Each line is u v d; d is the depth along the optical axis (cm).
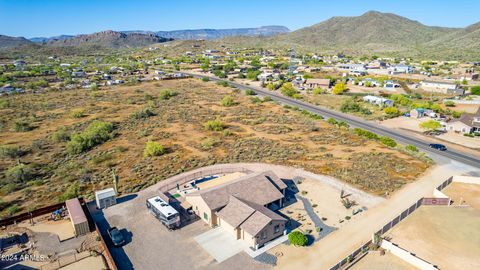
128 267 3403
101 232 4022
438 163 6272
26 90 14225
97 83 16362
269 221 3728
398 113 10100
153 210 4353
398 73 18138
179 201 4800
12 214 4438
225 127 8719
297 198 4881
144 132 8156
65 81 16850
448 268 3369
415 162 6269
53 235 3950
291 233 3778
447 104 11381
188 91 14062
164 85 15662
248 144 7306
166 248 3709
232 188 4456
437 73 18238
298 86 14812
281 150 6869
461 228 4081
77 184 5356
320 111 10650
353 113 10338
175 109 10794
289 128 8556
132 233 4006
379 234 3900
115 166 6141
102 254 3606
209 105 11438
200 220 4291
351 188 5188
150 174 5753
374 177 5559
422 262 3322
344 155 6606
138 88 14825
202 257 3550
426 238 3888
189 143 7438
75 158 6588
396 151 6875
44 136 7956
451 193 5056
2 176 5666
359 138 7744
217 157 6556
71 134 7875
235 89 14250
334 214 4438
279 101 12162
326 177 5588
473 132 8200
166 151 6919
